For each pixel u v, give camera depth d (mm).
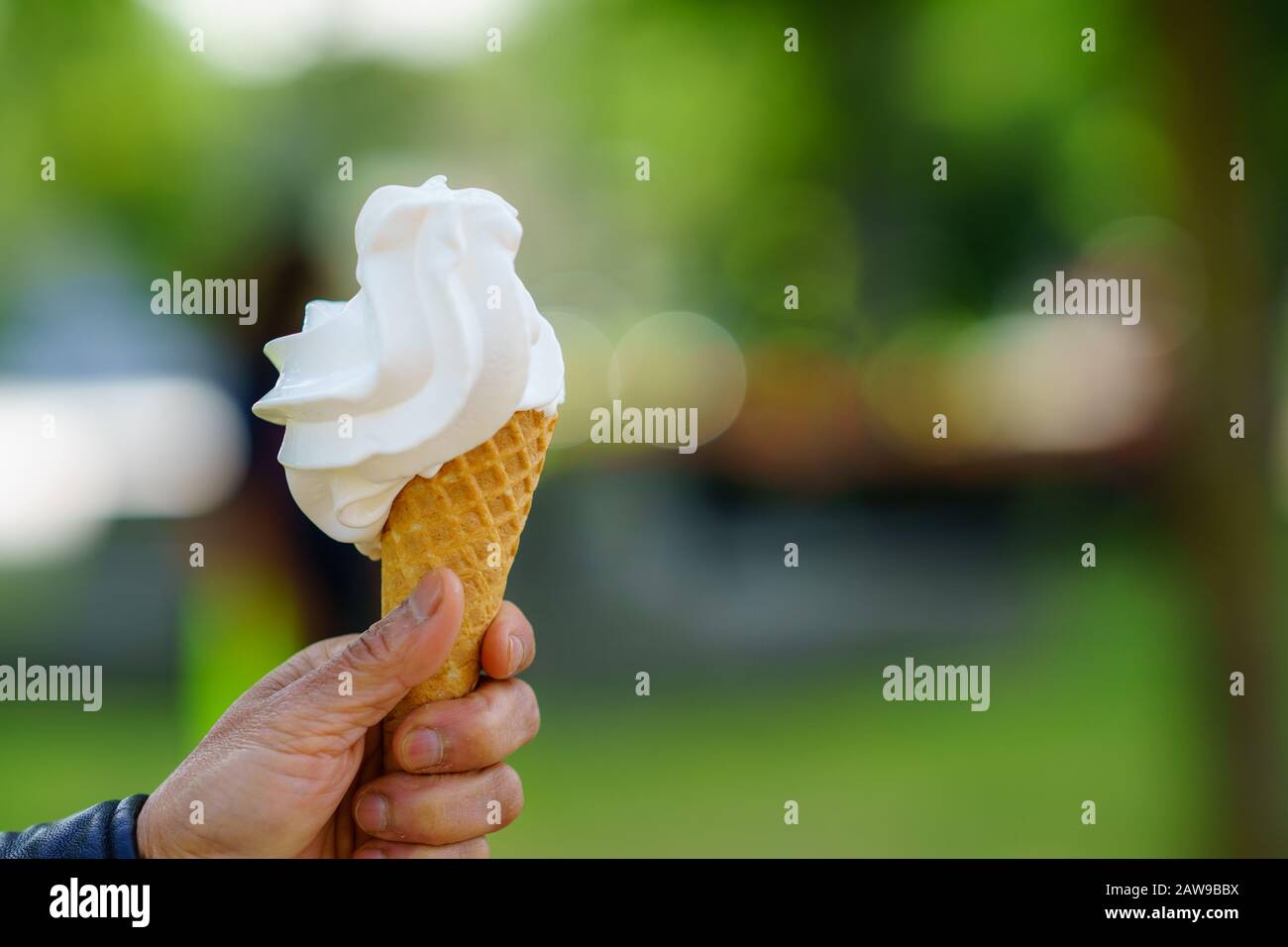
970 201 11219
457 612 1947
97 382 11719
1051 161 10016
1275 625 4078
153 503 10008
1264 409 4078
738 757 5875
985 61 8477
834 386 11820
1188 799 4270
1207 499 4117
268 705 2076
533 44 10602
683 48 9461
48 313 12281
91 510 9969
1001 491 11633
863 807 5109
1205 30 4043
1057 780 5367
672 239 13656
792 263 13070
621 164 11648
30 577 8938
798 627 8305
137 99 10648
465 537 2029
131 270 12297
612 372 13094
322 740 1971
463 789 2096
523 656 2180
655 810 5121
